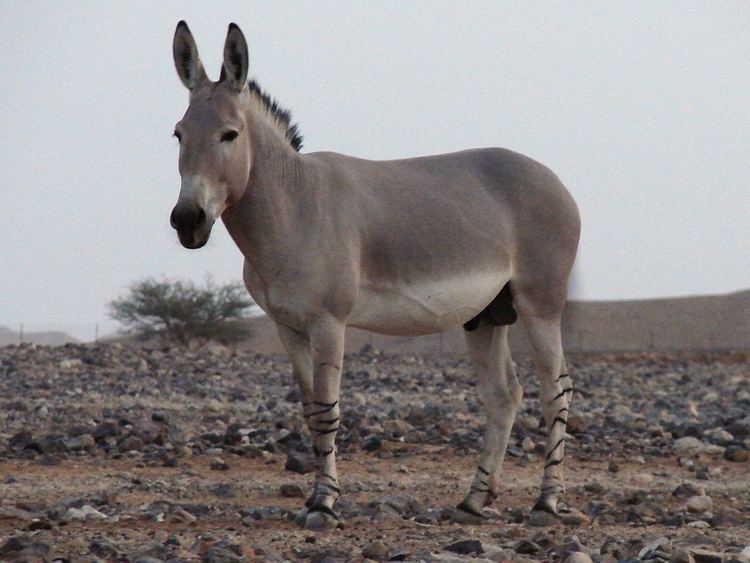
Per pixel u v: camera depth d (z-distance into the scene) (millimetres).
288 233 28578
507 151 33531
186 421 53625
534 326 32219
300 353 29969
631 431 54469
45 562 22375
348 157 31234
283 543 25891
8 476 37781
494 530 28953
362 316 29891
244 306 176000
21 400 57719
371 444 46812
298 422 51469
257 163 28562
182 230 26969
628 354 171000
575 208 33531
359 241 29375
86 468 40688
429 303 30438
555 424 31844
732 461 46688
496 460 31672
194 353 93938
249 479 39000
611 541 25219
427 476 40500
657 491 37688
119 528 28250
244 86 28422
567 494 37375
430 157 32781
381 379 80250
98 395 62656
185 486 36656
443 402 66500
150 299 171500
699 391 83625
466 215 31188
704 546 25984
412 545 25750
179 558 23078
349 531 28078
